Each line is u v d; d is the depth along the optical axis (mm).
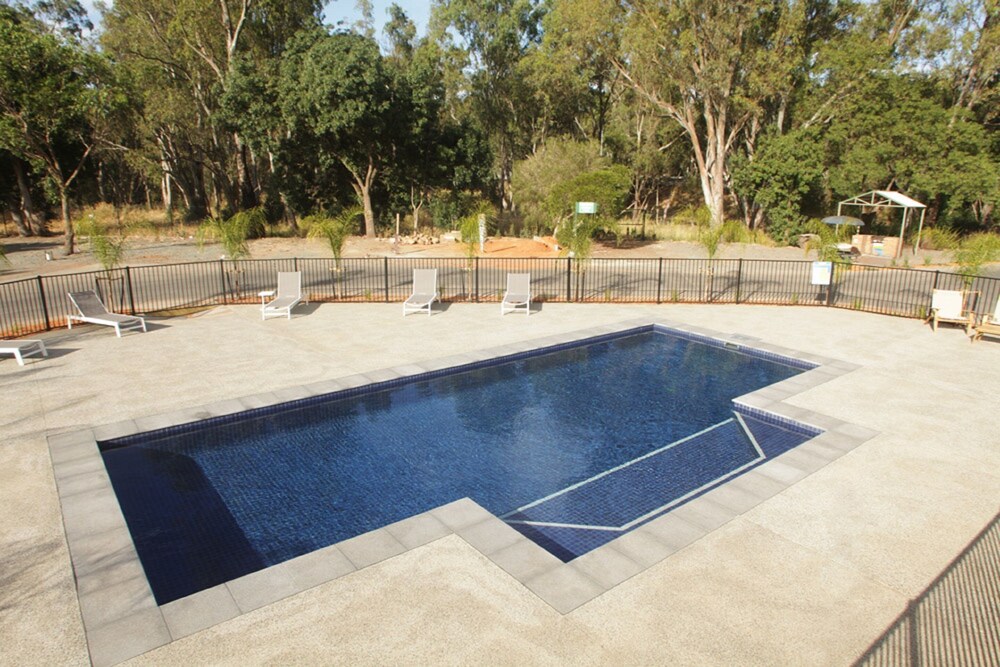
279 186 29781
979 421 7781
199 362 10102
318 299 15148
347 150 27922
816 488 6121
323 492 6668
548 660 3855
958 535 5312
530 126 45375
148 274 18703
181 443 7668
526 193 28125
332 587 4590
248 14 30484
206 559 5484
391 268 20016
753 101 27922
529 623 4195
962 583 4652
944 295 12570
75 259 21984
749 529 5398
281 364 10023
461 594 4508
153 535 5848
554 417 8711
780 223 27797
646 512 6305
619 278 18891
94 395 8555
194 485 6789
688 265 21484
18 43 20938
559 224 25828
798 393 8844
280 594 4504
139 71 29125
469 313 13898
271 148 27688
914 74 29953
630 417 8695
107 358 10266
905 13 30047
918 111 27281
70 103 22266
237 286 15047
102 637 4043
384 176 30484
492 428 8336
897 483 6219
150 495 6582
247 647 3961
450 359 10359
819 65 29125
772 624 4207
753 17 25859
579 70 37812
